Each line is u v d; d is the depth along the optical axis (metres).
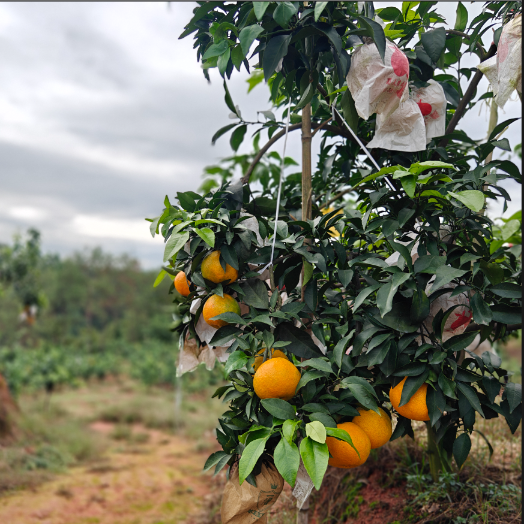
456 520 1.64
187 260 1.42
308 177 1.53
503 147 1.41
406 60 1.38
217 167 2.57
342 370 1.24
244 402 1.29
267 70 1.27
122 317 50.75
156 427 8.57
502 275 1.21
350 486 2.19
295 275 1.41
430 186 1.26
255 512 1.20
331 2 1.33
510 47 1.27
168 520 3.60
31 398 11.32
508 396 1.24
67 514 3.93
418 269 1.19
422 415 1.18
